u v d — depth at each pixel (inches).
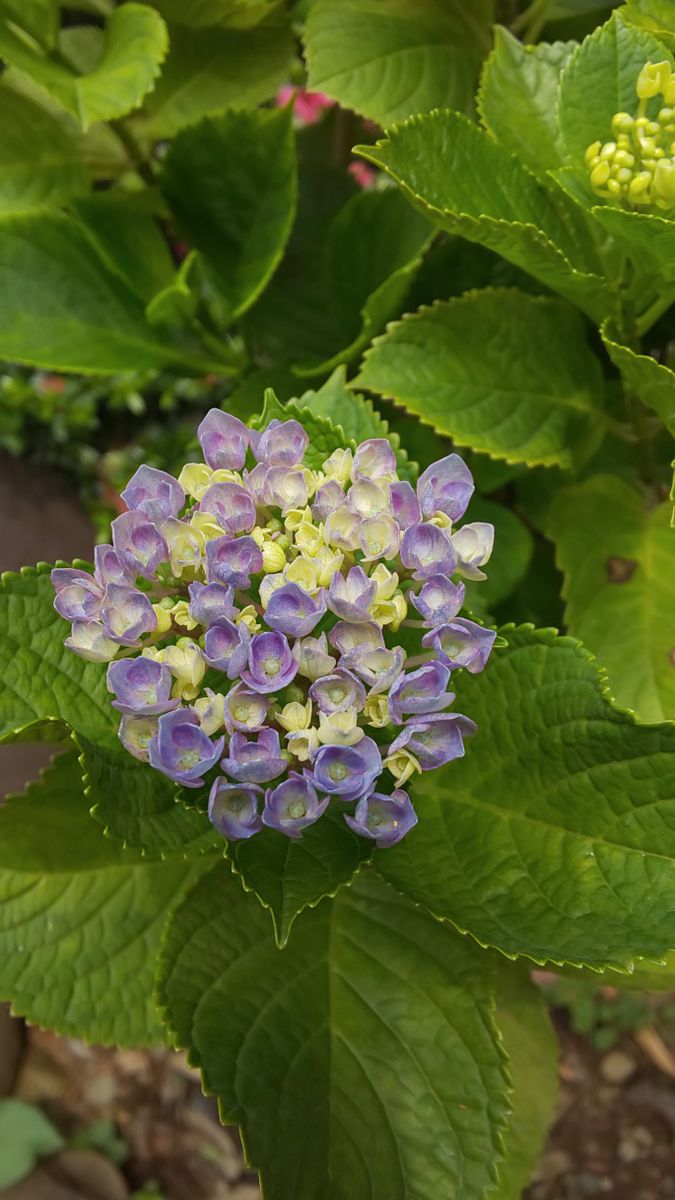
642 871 11.1
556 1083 14.8
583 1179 25.2
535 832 11.6
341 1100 11.9
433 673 10.0
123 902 13.5
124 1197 25.6
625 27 13.0
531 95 14.2
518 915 11.2
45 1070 28.1
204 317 18.1
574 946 10.8
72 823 13.2
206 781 10.7
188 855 11.4
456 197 13.0
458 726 10.3
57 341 16.6
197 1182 26.2
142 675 10.2
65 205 17.3
